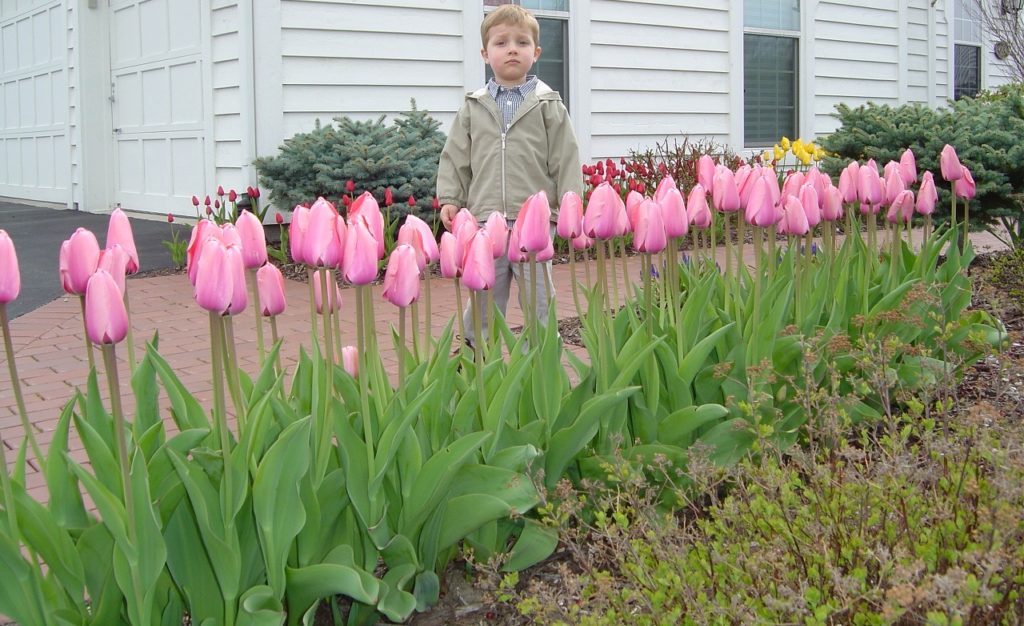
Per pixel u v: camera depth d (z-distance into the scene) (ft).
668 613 6.17
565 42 37.04
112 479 6.75
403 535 7.82
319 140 27.43
